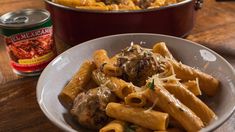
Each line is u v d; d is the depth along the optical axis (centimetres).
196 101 33
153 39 41
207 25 53
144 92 32
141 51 37
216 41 49
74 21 45
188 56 40
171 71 36
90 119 33
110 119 33
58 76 37
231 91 33
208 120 32
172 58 38
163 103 32
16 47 40
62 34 48
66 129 30
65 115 34
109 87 35
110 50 42
